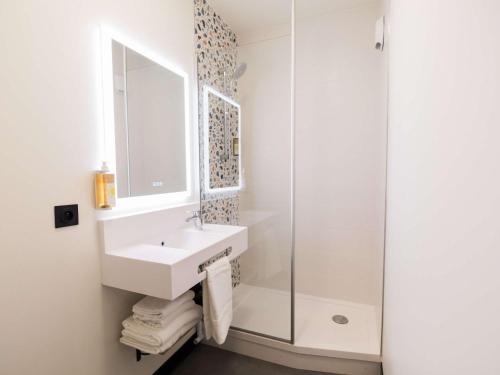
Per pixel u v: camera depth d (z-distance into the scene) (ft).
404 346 3.12
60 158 3.38
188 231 5.46
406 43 3.28
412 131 2.89
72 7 3.51
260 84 7.33
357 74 6.81
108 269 3.86
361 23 6.68
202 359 5.60
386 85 5.32
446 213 1.84
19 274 2.99
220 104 6.99
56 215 3.34
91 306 3.81
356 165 6.99
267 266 6.97
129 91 4.48
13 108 2.90
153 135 5.04
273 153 7.24
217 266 4.58
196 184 6.32
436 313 2.02
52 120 3.29
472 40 1.49
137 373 4.62
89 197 3.76
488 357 1.28
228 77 7.24
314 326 6.10
